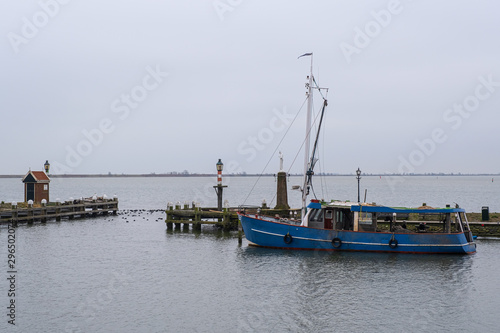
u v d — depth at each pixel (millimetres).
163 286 30375
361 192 163250
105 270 34188
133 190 180250
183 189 191125
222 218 53188
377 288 30234
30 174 62625
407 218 50188
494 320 24906
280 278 32438
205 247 42938
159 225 58281
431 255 39438
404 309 26453
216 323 24344
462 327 24031
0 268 34500
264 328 23781
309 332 23344
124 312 25688
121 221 62344
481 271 34375
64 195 137000
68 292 29000
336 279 32188
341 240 40406
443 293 29250
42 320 24500
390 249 39938
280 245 41719
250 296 28500
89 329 23422
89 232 51594
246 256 38969
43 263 36156
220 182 56125
